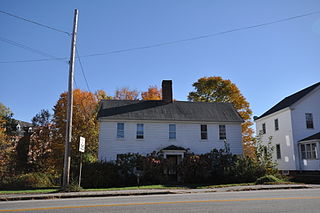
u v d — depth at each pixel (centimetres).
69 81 1694
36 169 3422
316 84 3031
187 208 874
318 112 2903
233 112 2920
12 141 3578
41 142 3628
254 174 2177
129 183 2239
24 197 1285
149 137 2617
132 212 816
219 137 2725
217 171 2395
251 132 4072
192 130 2702
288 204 924
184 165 2345
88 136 3272
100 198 1245
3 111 4106
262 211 802
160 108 2822
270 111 3388
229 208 861
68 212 834
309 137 2730
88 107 3678
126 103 2889
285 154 2927
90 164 2186
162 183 2266
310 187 1623
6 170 3164
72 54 1722
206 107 2966
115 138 2561
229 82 4212
